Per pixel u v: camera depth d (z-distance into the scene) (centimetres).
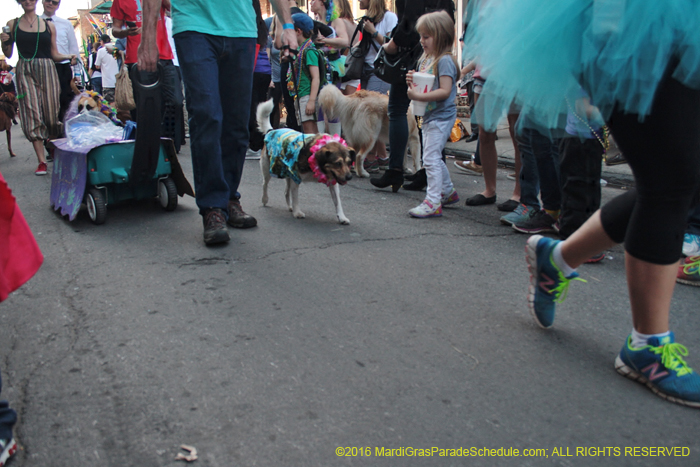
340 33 668
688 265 284
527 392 187
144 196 429
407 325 236
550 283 223
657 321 186
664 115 163
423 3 460
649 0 154
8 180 583
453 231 389
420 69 437
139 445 159
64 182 414
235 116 374
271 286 278
